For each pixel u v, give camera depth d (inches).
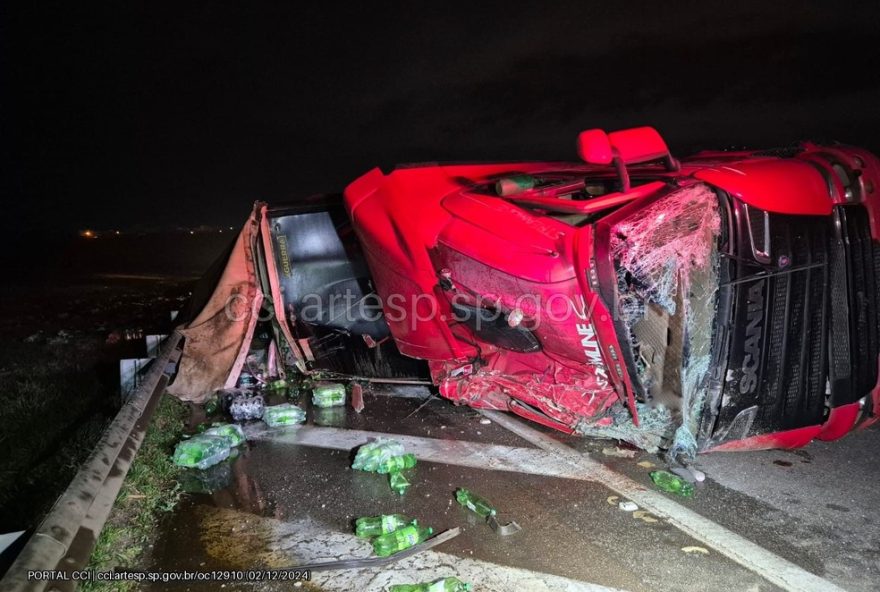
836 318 153.3
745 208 145.9
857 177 156.0
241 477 165.5
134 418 139.7
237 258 234.4
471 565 122.1
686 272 148.7
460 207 182.4
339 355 244.7
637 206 151.1
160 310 460.1
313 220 237.5
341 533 135.8
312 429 200.8
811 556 122.6
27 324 422.0
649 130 163.3
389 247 196.4
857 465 160.1
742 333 147.3
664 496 147.2
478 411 208.5
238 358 231.5
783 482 152.3
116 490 111.6
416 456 175.2
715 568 119.5
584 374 169.9
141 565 125.3
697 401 152.4
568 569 120.2
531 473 161.5
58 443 195.8
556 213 168.6
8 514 149.3
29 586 72.1
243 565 124.5
